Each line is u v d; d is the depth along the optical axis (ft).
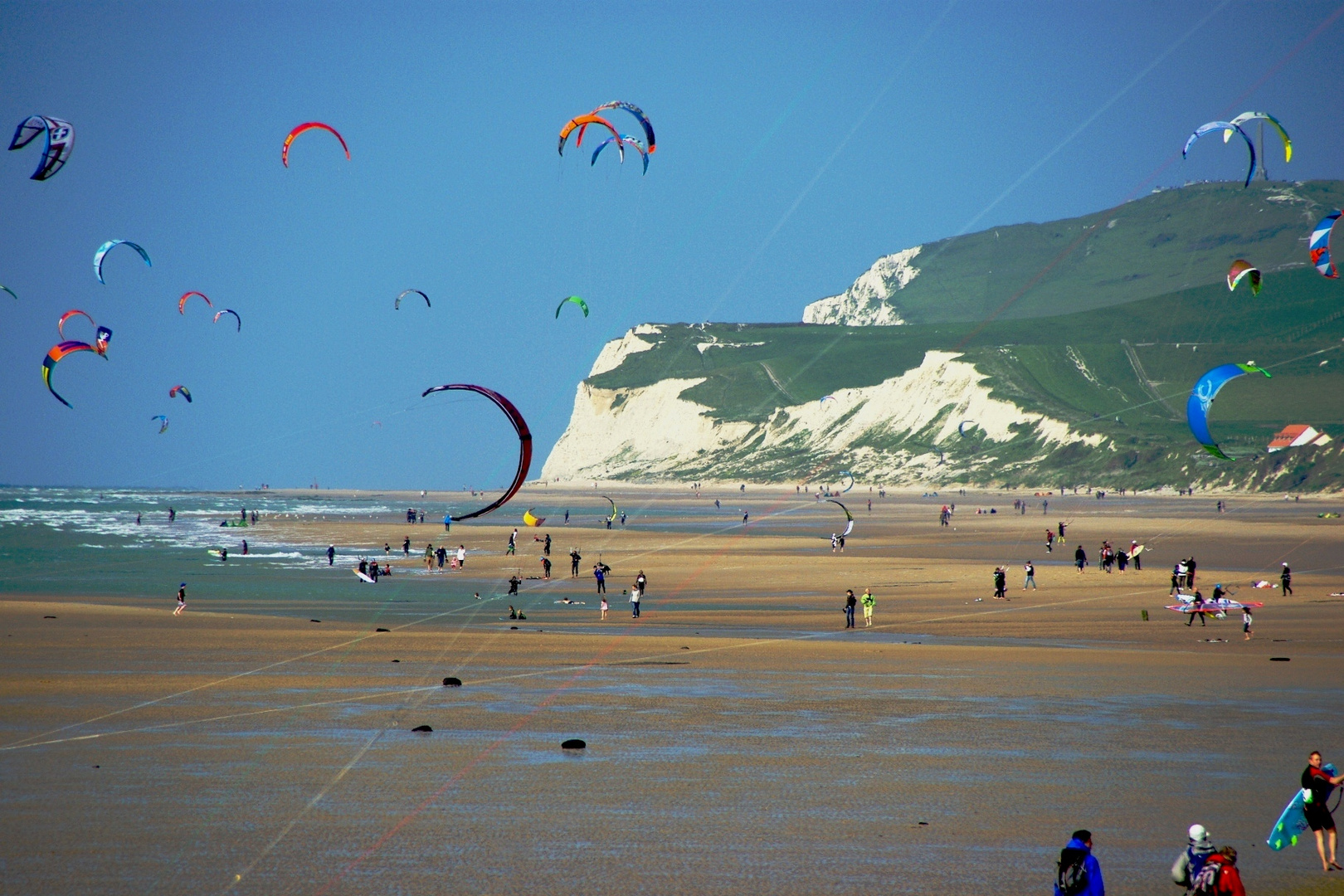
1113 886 35.40
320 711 62.03
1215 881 31.19
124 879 35.58
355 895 34.32
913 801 44.47
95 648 86.43
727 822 41.63
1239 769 49.60
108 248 97.71
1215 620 109.40
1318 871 37.32
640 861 37.35
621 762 50.55
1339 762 51.06
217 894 34.42
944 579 154.81
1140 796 45.42
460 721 59.52
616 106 90.84
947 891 34.83
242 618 109.29
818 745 54.08
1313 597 128.16
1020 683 72.08
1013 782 47.29
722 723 59.36
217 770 48.88
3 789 45.62
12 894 34.14
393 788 46.09
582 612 119.44
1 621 103.50
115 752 52.19
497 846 38.81
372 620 110.32
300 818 41.91
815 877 35.94
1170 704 64.90
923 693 68.44
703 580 156.46
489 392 51.96
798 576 161.07
